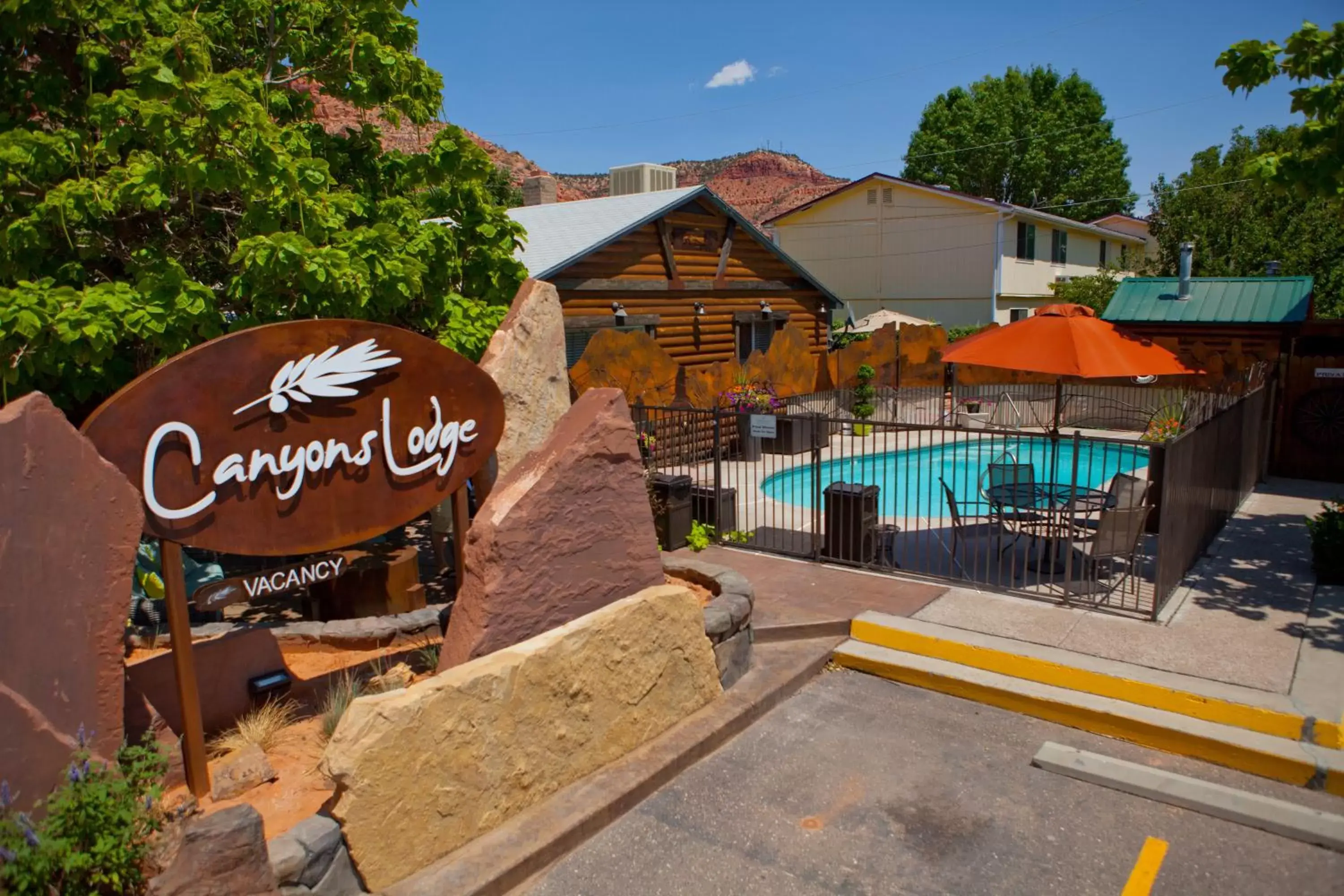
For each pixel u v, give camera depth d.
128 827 3.66
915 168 48.62
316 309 7.09
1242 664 6.41
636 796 5.25
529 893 4.47
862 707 6.54
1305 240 26.05
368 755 4.16
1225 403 10.02
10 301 5.70
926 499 14.94
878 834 4.93
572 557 5.64
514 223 9.01
